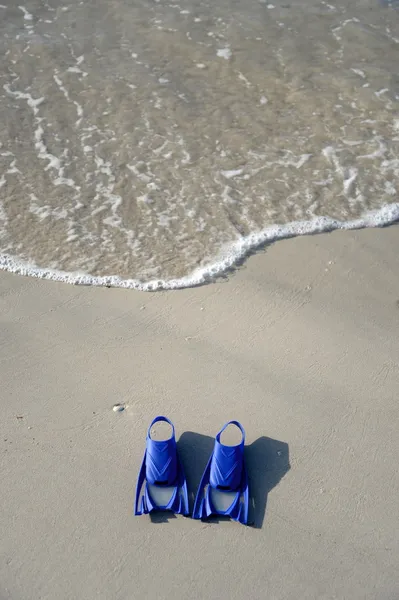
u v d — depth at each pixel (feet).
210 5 16.56
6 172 12.53
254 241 11.48
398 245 11.48
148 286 10.75
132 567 7.72
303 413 9.18
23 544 7.89
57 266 11.06
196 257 11.22
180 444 8.92
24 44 15.31
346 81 14.55
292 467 8.65
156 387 9.46
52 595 7.49
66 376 9.57
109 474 8.56
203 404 9.28
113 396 9.36
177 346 9.95
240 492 8.43
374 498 8.33
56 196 12.17
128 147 13.12
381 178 12.58
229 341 10.02
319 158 12.94
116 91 14.25
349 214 11.94
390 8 16.57
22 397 9.33
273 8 16.49
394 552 7.86
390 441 8.88
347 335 10.12
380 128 13.53
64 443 8.84
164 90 14.30
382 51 15.33
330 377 9.59
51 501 8.29
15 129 13.38
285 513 8.21
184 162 12.84
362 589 7.57
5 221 11.71
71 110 13.83
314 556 7.82
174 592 7.53
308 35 15.70
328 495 8.37
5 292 10.66
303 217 11.88
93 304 10.52
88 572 7.68
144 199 12.16
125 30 15.79
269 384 9.50
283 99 14.14
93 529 8.04
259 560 7.79
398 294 10.73
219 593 7.52
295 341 10.04
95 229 11.66
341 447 8.82
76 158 12.88
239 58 15.07
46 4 16.55
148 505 8.19
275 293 10.70
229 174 12.63
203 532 8.04
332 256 11.28
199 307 10.48
